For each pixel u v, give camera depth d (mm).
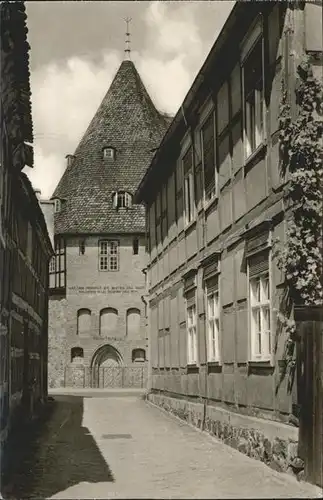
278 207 11375
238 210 13797
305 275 10320
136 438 15938
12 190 15617
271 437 11305
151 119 51594
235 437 13531
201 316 17141
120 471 11312
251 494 9219
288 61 10938
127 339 49156
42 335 28766
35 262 24016
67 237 49906
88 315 49469
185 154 19406
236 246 13852
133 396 35406
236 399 13703
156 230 25516
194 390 18031
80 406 27609
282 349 11062
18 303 17625
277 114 11484
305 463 10000
